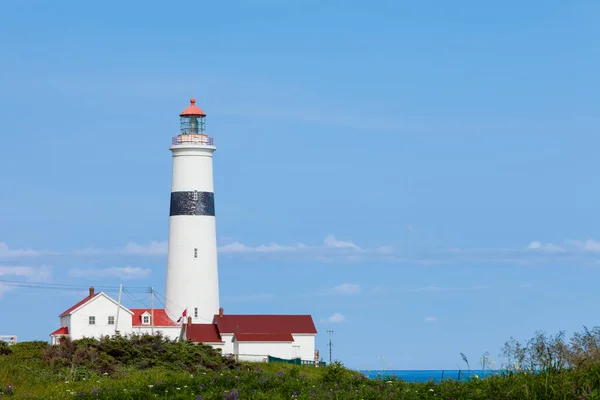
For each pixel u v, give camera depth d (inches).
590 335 1433.3
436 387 1571.1
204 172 5482.3
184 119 5575.8
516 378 1424.7
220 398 1680.6
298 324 5561.0
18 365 2785.4
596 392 1280.8
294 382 1818.4
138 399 1797.5
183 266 5433.1
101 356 3088.1
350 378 1879.9
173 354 3356.3
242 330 5423.2
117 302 5334.6
